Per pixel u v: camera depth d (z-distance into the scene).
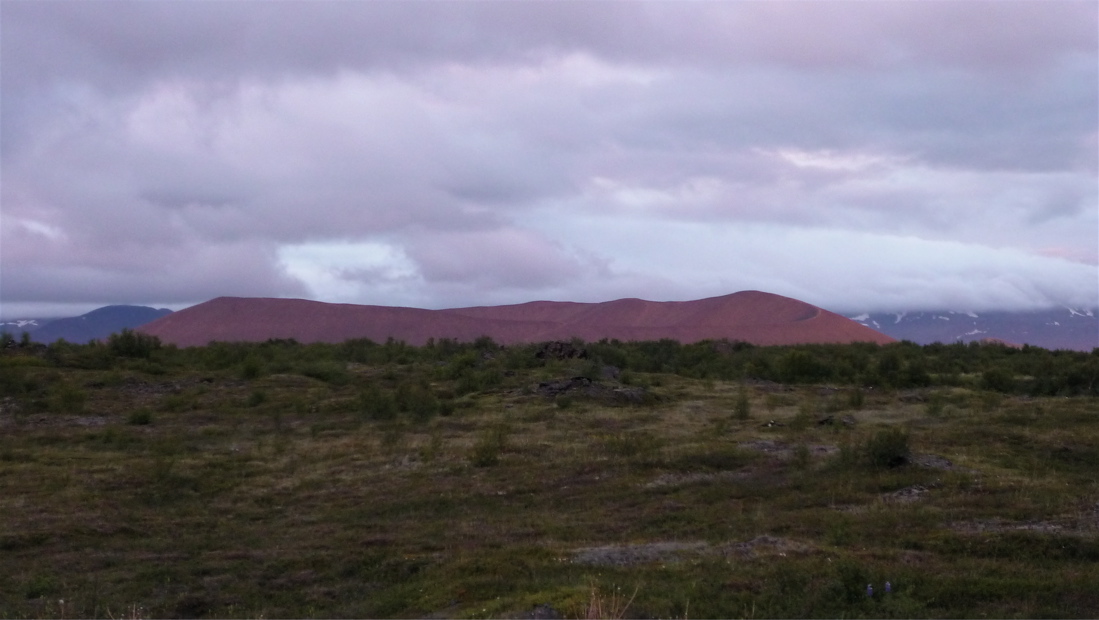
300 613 9.60
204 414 25.08
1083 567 9.38
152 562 11.56
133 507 14.84
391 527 13.40
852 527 11.53
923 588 8.53
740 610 8.20
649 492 15.16
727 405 26.58
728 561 9.80
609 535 12.31
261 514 14.59
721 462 17.25
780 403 26.91
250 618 9.41
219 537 13.02
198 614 9.71
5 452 18.89
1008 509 12.16
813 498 13.98
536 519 13.54
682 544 11.24
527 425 23.00
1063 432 18.52
